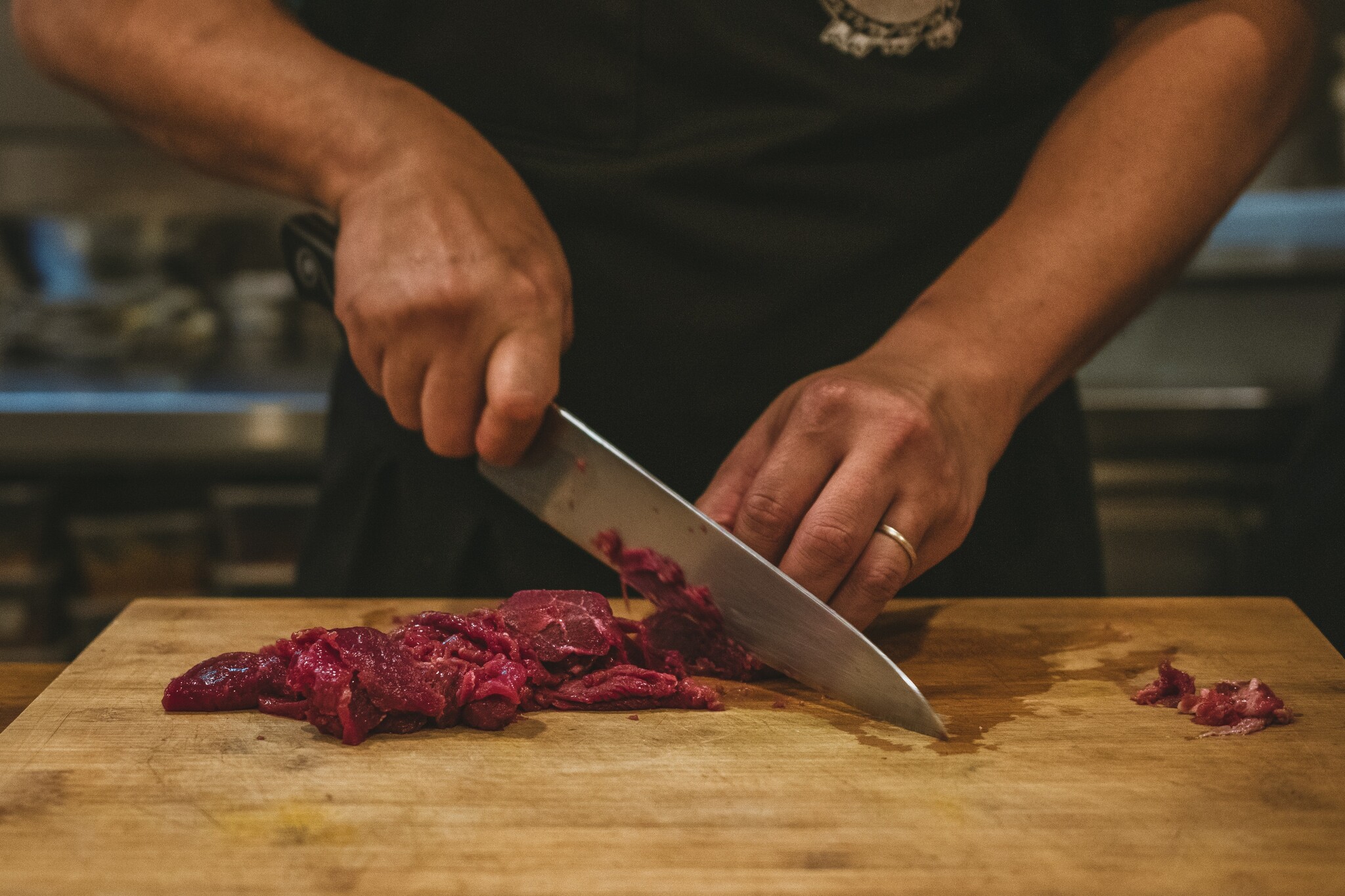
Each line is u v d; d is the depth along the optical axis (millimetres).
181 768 609
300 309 1514
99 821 578
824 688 665
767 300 766
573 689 666
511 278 642
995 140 774
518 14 747
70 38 708
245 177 726
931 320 700
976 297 703
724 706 666
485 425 646
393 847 567
